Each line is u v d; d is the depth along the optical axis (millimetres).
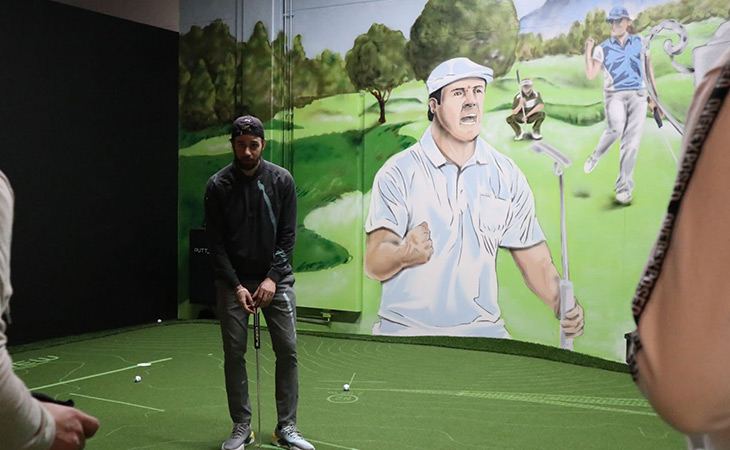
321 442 3354
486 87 5859
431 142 6105
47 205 6105
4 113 5734
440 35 6027
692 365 547
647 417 3766
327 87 6590
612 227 5348
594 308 5418
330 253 6562
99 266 6617
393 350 5719
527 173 5707
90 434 925
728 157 561
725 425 574
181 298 7508
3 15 5699
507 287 5805
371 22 6348
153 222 7211
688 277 560
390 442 3350
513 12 5730
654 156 5152
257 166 3113
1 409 750
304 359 5379
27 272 5949
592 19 5383
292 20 6770
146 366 5113
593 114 5410
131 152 6938
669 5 5043
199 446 3301
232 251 3176
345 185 6492
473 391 4367
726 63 616
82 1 8125
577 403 4074
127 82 6871
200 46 7312
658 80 5113
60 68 6195
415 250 6180
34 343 5973
